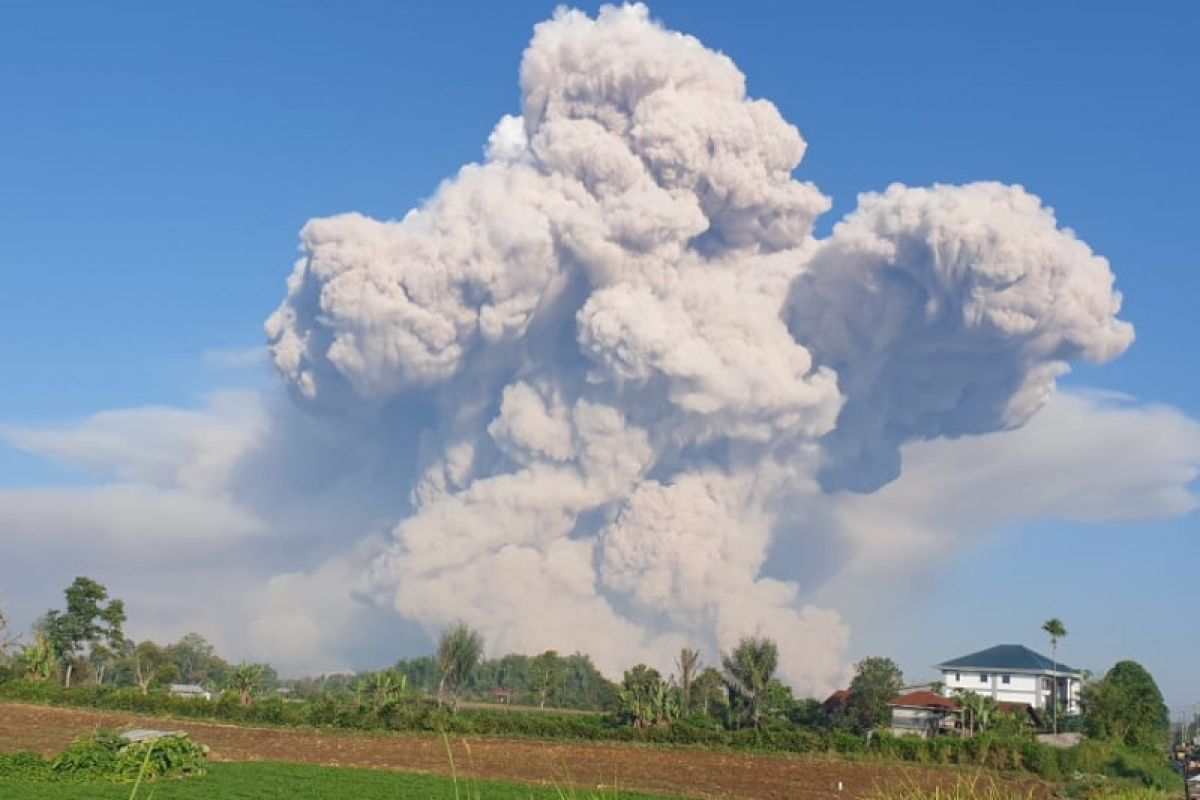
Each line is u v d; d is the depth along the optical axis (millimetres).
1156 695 84062
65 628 99062
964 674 106562
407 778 42656
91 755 39688
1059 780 51625
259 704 69500
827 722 83438
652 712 73500
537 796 37188
